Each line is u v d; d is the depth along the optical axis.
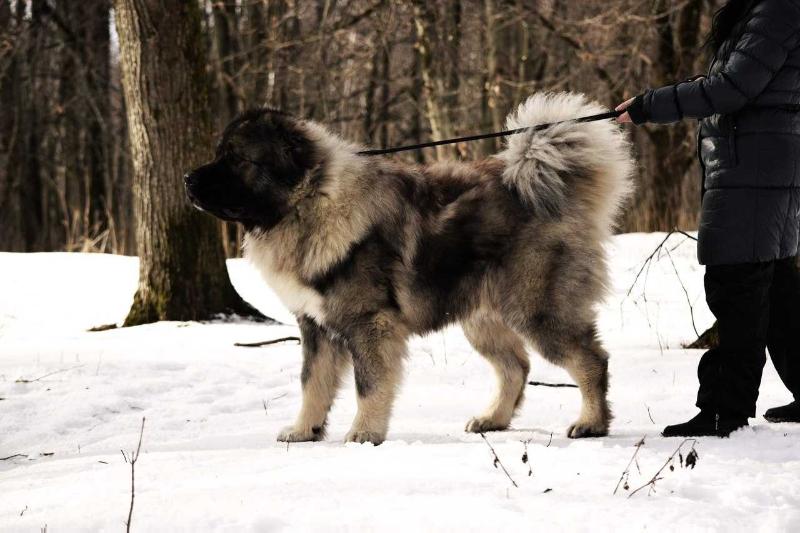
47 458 5.00
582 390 5.01
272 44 21.22
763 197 4.32
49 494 3.54
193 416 5.96
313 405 5.16
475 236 5.16
